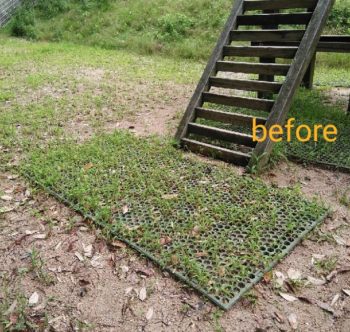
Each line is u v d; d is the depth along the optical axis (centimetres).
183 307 203
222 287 210
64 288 219
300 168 359
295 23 387
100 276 228
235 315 199
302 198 299
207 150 378
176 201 295
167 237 252
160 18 1119
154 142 411
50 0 1393
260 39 398
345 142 407
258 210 281
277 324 195
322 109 523
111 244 252
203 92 409
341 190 318
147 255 238
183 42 1023
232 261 228
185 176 334
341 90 660
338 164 354
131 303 208
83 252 247
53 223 276
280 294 212
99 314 202
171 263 230
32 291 217
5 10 1391
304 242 252
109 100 574
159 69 815
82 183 318
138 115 512
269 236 254
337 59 863
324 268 230
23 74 741
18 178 341
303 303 207
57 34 1221
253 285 216
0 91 614
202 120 468
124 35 1127
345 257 240
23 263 239
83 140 423
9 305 208
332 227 268
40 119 487
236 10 423
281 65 370
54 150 389
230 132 375
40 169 346
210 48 978
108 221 271
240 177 331
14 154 389
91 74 748
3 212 291
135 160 365
